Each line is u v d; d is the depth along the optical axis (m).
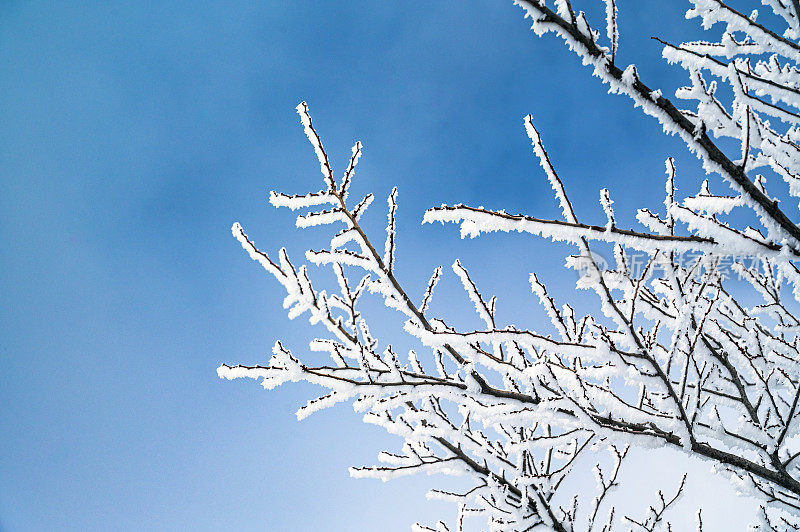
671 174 2.31
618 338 2.54
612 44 1.66
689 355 2.28
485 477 3.08
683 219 2.05
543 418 2.32
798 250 1.96
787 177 2.54
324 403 2.20
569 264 2.09
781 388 3.05
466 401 2.36
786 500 2.88
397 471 2.99
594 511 3.92
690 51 2.18
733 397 2.87
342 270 2.91
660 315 2.71
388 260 2.58
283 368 2.16
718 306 3.39
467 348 2.22
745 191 1.93
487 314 2.85
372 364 2.47
